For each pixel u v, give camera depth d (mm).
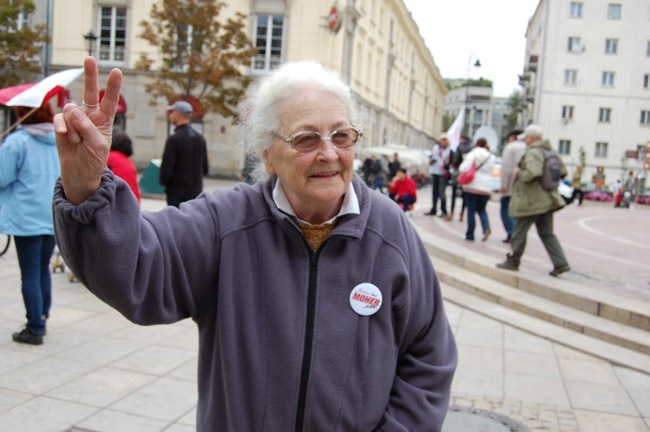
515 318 5844
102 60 27500
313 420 1543
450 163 13328
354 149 1604
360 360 1581
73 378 3854
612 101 46719
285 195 1662
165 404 3582
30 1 22219
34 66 23344
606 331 5211
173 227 1559
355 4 31062
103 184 1351
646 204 29453
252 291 1577
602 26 46250
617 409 3832
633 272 7656
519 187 6777
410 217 13266
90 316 5156
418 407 1678
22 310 5215
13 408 3385
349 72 30578
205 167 6887
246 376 1553
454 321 5762
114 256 1344
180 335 4820
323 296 1579
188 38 24125
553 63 47031
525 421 3604
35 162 4211
